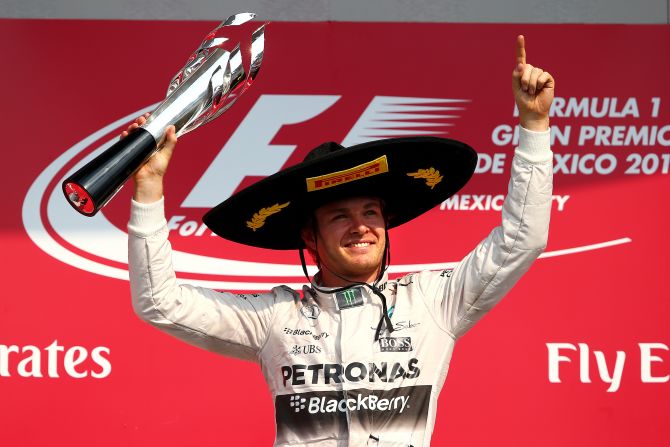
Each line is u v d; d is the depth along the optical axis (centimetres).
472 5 1580
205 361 1525
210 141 1552
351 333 1025
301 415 1012
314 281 1095
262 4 1575
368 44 1569
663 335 1519
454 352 1517
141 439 1512
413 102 1562
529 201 985
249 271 1544
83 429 1512
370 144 1025
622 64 1566
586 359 1516
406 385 1014
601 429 1505
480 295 1018
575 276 1530
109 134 1559
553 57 1569
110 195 902
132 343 1526
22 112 1553
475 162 1108
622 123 1557
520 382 1512
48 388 1516
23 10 1566
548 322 1521
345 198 1065
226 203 1076
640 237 1536
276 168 1553
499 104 1562
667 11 1577
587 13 1576
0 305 1526
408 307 1043
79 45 1567
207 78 955
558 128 1556
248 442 1513
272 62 1565
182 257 1540
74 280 1534
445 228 1548
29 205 1542
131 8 1575
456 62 1568
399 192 1142
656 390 1511
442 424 1506
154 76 1570
